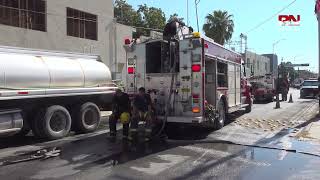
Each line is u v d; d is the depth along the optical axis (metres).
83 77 14.34
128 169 8.77
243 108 20.25
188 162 9.44
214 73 13.87
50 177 8.12
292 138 12.85
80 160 9.66
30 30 22.38
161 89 13.13
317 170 8.75
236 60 16.88
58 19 24.27
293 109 23.66
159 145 11.58
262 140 12.44
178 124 13.59
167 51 13.09
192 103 12.60
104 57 28.50
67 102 14.13
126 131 12.71
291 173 8.48
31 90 12.36
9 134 12.07
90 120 14.47
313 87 36.06
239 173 8.44
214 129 14.60
